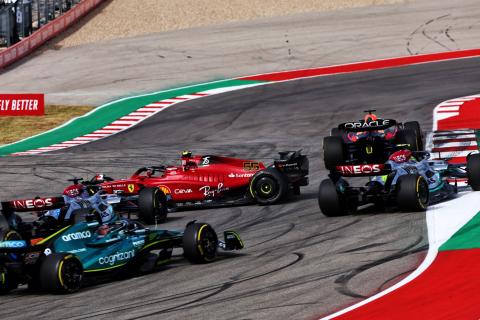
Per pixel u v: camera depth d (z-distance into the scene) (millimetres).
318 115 112312
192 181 64375
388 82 131875
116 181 64375
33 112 134875
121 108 133500
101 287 39656
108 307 35250
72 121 128000
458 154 76125
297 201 63344
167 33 194500
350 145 62188
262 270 40125
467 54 149750
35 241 40344
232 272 40312
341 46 168250
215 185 64062
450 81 126562
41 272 38000
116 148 104125
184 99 135625
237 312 32500
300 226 52125
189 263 43844
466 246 40469
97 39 193875
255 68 157125
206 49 176250
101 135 115938
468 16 181375
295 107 120125
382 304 31719
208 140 103750
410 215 50062
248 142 98938
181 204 64625
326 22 190375
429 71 137625
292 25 190625
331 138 66375
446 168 55094
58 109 137875
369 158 60062
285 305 32844
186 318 32250
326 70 149250
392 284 34594
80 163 93500
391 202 52125
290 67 155375
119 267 40750
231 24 197875
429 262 37844
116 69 166125
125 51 180875
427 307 30797
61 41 193125
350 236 46500
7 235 41344
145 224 60156
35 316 34844
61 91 152750
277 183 62531
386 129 62188
